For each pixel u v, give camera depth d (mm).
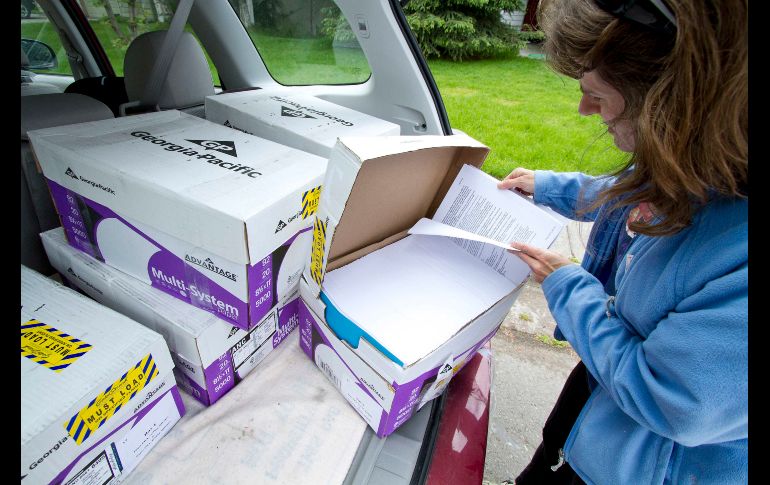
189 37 1432
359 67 1749
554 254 745
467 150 917
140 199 717
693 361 459
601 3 454
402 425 863
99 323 678
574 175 955
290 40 1841
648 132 448
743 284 437
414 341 714
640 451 677
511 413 1793
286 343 988
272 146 920
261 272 723
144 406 681
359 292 815
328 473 731
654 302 555
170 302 795
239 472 716
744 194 450
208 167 784
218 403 831
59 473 557
